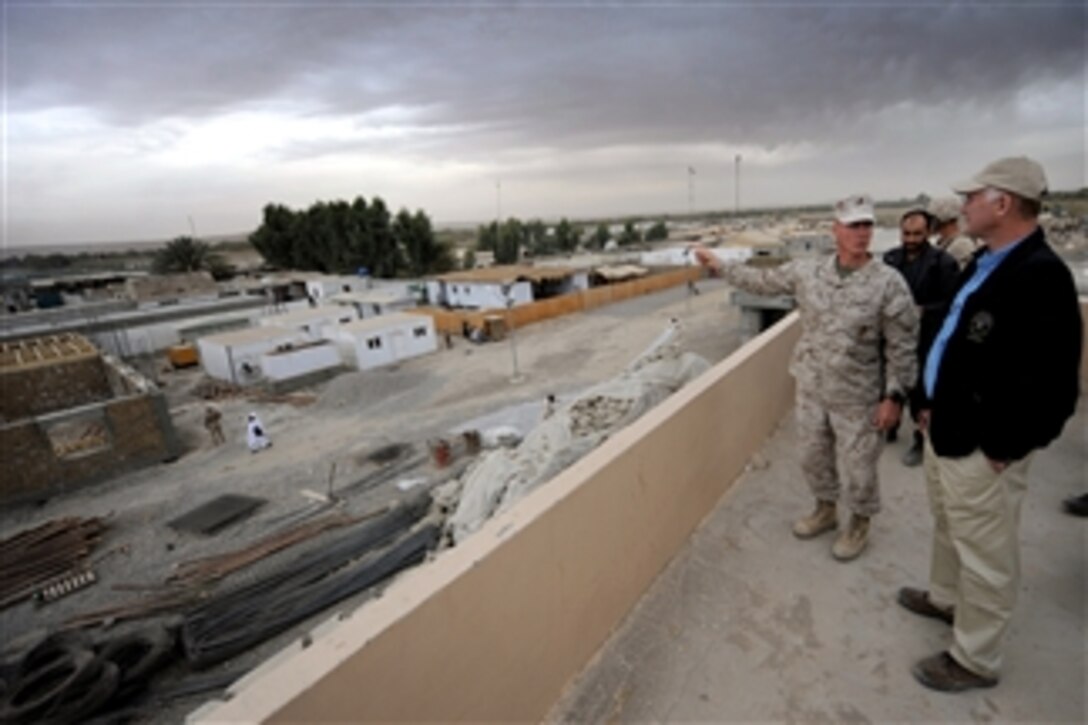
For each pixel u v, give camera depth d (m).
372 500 13.57
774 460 4.09
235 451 18.25
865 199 2.48
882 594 2.60
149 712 7.69
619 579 2.51
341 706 1.28
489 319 31.75
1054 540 2.91
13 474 15.19
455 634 1.61
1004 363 1.75
